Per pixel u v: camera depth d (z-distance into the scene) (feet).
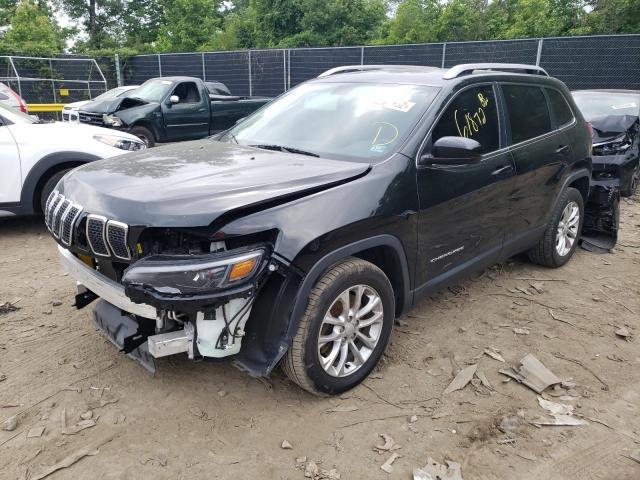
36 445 8.79
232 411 9.77
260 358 9.10
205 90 43.04
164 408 9.78
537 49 49.75
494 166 12.84
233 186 9.20
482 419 9.83
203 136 43.09
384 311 10.62
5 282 15.21
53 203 10.46
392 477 8.41
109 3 132.87
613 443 9.33
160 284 8.13
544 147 14.82
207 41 111.14
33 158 18.58
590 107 29.01
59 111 58.13
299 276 9.04
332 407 9.98
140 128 38.88
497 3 84.17
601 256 18.93
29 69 71.36
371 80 13.38
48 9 131.34
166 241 8.80
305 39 96.63
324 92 13.60
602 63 47.42
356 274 9.78
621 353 12.32
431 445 9.12
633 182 28.40
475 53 52.95
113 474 8.25
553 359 11.95
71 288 14.88
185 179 9.65
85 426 9.24
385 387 10.66
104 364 11.09
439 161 10.96
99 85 75.31
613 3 65.51
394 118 11.68
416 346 12.25
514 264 17.67
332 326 9.93
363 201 9.79
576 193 17.02
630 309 14.61
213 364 11.19
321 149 11.64
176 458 8.61
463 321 13.55
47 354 11.41
